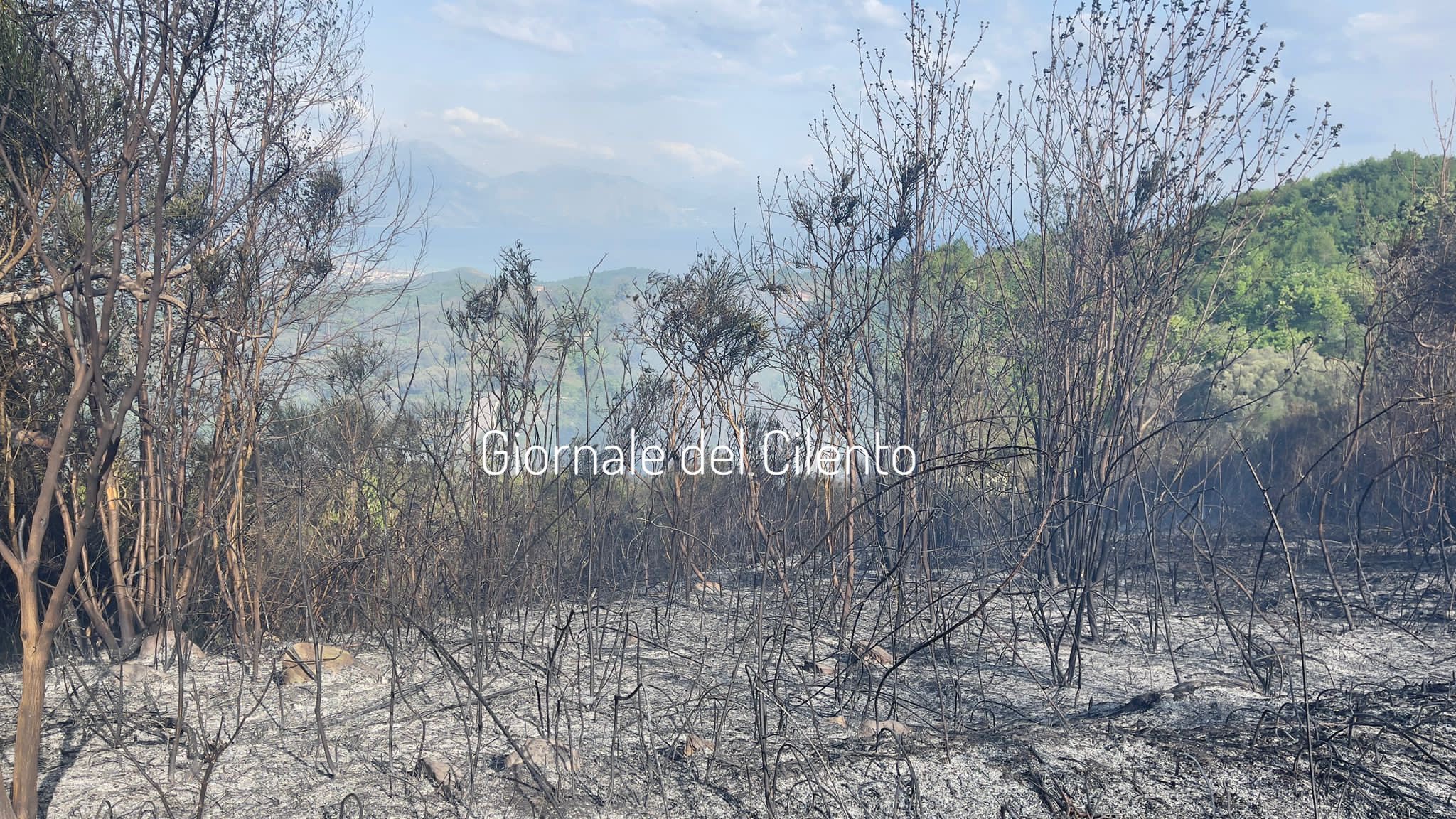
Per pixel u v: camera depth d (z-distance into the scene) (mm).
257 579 4230
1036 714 4398
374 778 3461
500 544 5957
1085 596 5785
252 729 4012
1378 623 6203
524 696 4555
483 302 6004
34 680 2617
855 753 3543
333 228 5539
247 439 4914
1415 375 8664
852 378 6312
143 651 5027
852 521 5953
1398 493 9375
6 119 2980
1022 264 7816
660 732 3984
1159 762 3430
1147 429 7895
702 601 6898
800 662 5297
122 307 4773
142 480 5035
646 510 7703
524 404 6160
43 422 4805
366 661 5145
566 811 3137
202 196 4395
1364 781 3268
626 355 6793
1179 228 6742
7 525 4859
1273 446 12281
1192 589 7305
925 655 5520
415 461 6219
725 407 6305
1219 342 11695
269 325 5395
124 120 3344
